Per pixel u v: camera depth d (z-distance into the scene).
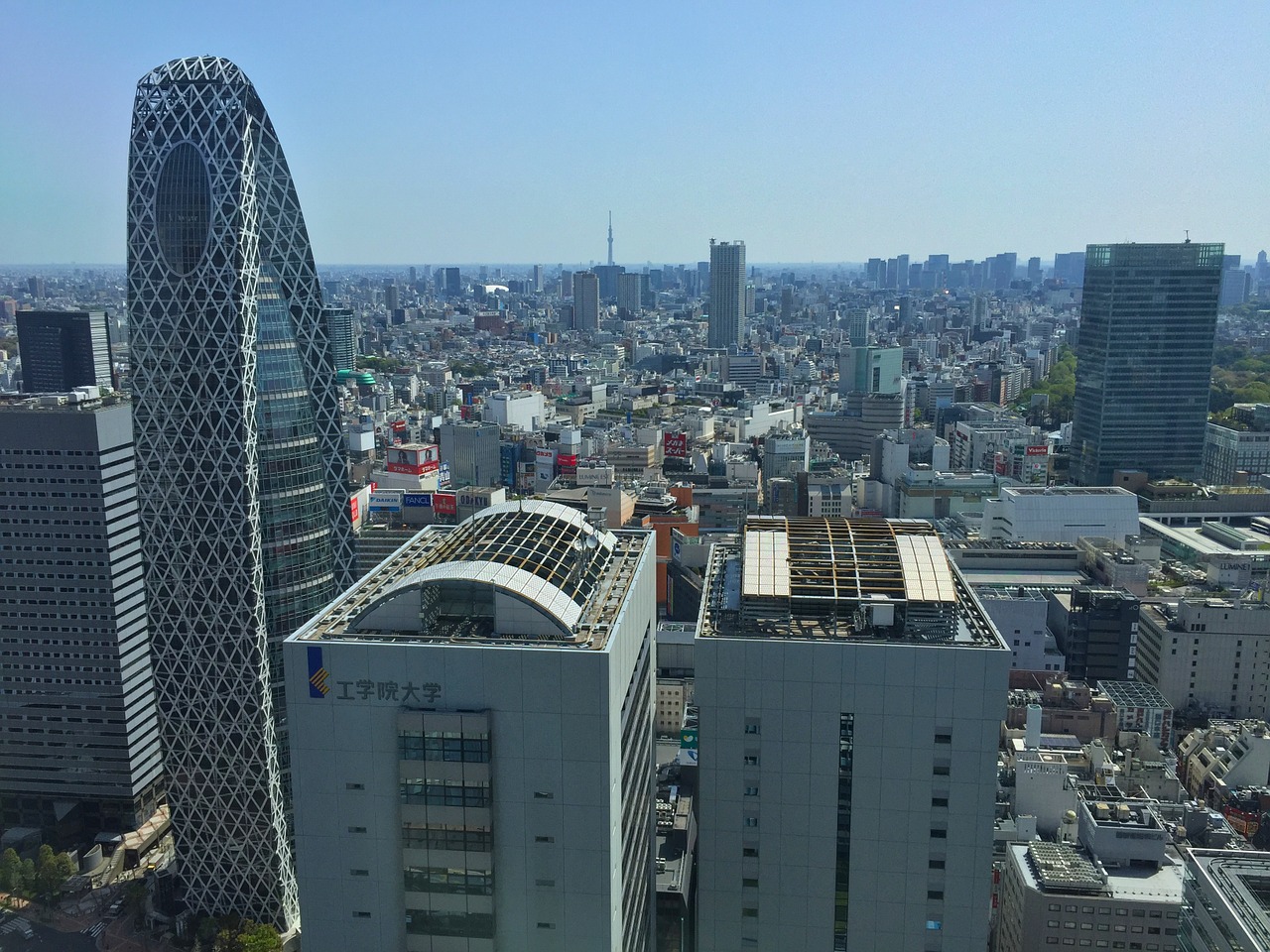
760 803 158.50
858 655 150.25
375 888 140.00
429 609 143.38
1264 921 162.75
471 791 133.50
